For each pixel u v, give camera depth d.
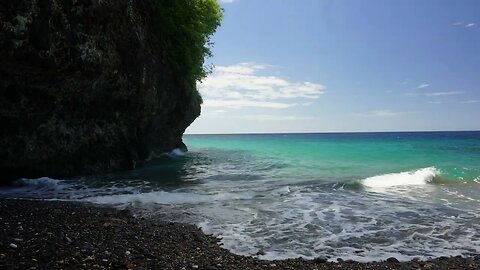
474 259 8.43
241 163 28.64
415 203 14.05
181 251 8.39
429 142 61.88
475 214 12.41
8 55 13.34
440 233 10.39
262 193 15.77
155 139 29.34
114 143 22.16
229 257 8.14
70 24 15.32
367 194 15.82
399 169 24.30
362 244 9.42
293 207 13.22
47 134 17.69
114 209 12.41
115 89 19.56
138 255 7.79
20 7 13.24
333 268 7.65
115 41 18.55
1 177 16.95
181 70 27.48
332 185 17.78
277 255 8.54
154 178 20.12
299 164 27.77
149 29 22.94
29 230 8.98
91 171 20.84
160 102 25.84
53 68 14.98
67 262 6.97
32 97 15.99
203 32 29.30
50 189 16.38
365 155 35.03
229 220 11.45
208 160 30.95
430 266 7.91
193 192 15.88
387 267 7.81
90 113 19.41
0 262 6.68
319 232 10.33
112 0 17.80
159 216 11.77
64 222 10.12
